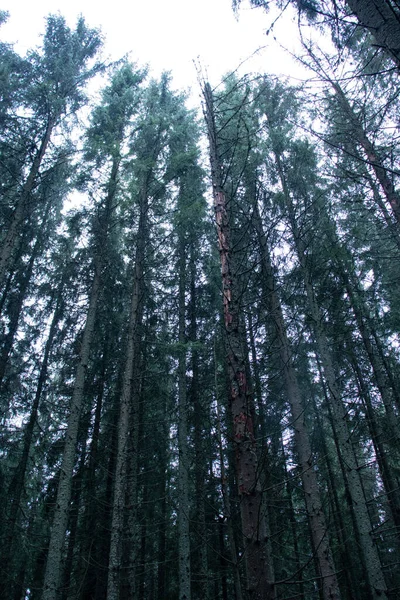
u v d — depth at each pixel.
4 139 12.15
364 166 8.23
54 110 12.82
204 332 12.80
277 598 2.96
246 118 9.77
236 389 4.03
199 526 10.70
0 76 12.03
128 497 10.44
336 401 8.77
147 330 12.97
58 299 14.59
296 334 10.69
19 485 11.59
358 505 7.72
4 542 10.51
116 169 13.34
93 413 14.17
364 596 13.30
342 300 10.85
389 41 3.47
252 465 3.62
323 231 10.09
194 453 11.98
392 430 10.55
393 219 7.58
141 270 11.62
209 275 13.53
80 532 12.98
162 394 13.25
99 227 12.35
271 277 5.98
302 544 13.55
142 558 16.55
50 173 12.64
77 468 13.45
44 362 13.91
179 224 12.00
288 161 11.05
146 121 12.93
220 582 13.55
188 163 11.95
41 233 15.02
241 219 6.06
